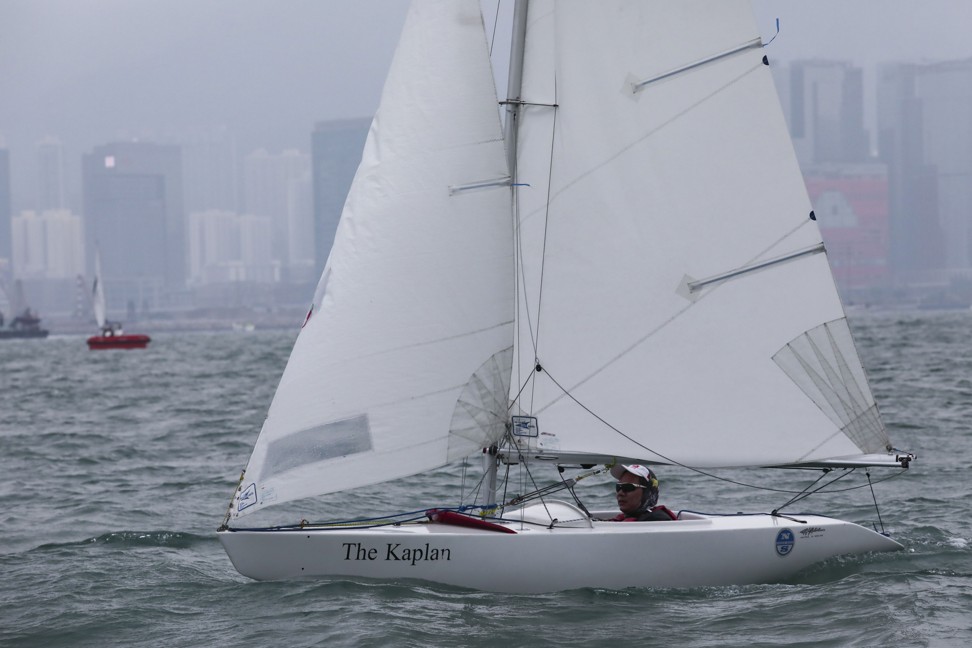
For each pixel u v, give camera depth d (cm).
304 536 4025
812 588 4125
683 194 4200
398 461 3981
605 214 4181
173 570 4616
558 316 4175
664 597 3984
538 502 4341
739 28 4188
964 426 9006
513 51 4181
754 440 4216
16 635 3750
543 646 3469
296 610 3784
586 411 4184
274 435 3956
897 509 5803
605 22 4175
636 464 4247
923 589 4078
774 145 4200
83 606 4053
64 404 13600
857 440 4216
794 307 4212
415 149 4078
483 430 4056
